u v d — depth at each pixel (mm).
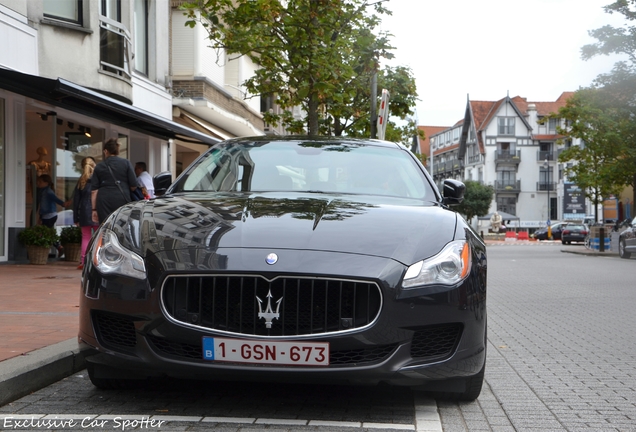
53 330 5844
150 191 15516
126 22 16297
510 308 9695
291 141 5742
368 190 5059
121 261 3883
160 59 20641
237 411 3961
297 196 4746
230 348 3615
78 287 9414
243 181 5148
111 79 15484
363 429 3668
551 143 91875
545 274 16875
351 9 14688
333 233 3930
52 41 14062
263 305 3629
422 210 4449
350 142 5750
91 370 4160
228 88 27141
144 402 4129
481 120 94500
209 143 19656
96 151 16938
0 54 12414
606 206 50281
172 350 3742
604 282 14297
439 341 3838
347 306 3672
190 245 3824
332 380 3637
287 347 3592
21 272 11570
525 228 88188
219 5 13703
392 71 19141
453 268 3879
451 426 3832
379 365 3668
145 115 13961
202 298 3688
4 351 4855
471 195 84812
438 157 113312
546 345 6656
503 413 4152
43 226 13461
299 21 13195
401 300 3688
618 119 31203
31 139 14398
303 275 3633
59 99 12992
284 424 3723
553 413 4188
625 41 29219
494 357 6039
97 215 11227
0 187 13086
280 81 14766
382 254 3795
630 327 7879
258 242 3809
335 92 13906
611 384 5000
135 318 3744
